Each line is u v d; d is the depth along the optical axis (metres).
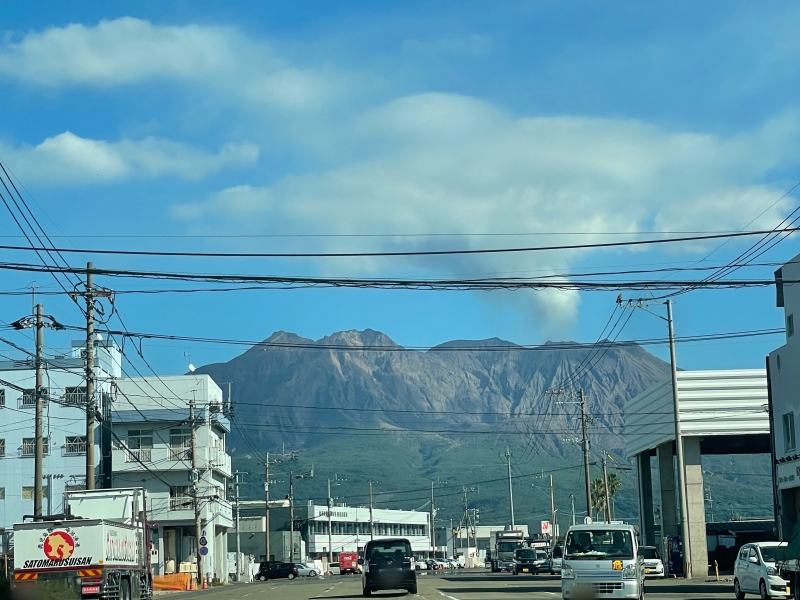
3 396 72.19
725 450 64.62
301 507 135.38
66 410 72.31
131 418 74.06
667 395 54.62
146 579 32.97
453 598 33.19
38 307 38.00
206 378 76.75
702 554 52.78
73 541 27.33
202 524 73.50
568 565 25.17
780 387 41.56
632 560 24.94
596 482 117.81
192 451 66.25
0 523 70.69
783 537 41.06
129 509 32.78
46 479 71.25
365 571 36.25
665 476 60.91
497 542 77.81
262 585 66.06
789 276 40.25
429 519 176.25
